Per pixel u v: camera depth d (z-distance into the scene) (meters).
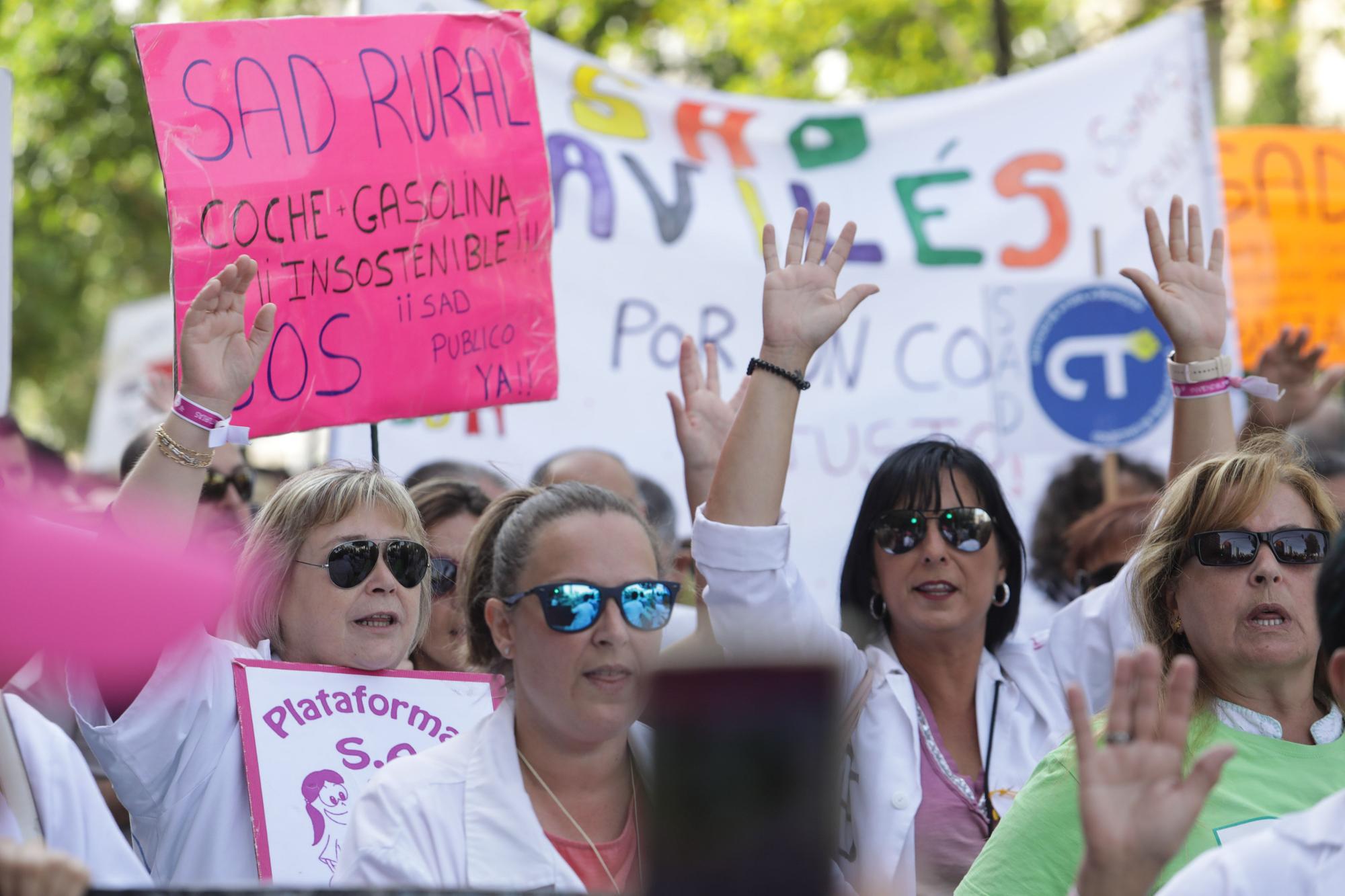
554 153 5.55
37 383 19.33
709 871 0.67
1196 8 6.31
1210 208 6.20
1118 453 6.12
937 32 15.02
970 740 3.56
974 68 14.59
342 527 3.29
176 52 3.64
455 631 4.04
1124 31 14.41
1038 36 15.27
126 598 0.83
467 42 4.10
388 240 3.91
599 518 2.46
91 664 0.84
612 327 5.60
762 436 3.10
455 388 4.00
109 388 13.42
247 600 3.27
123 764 2.88
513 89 4.17
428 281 3.97
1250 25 15.70
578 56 5.62
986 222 6.04
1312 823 1.93
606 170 5.62
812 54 15.21
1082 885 1.79
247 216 3.68
